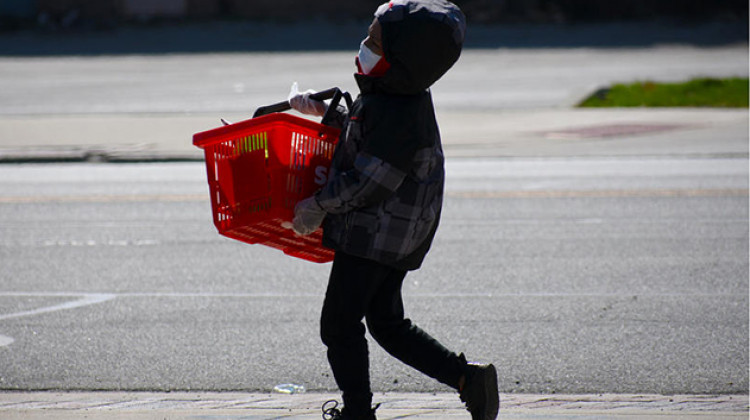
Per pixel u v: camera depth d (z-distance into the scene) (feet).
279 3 567.59
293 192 49.11
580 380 70.33
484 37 480.23
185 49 451.94
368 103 45.78
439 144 48.67
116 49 456.04
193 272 103.71
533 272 102.42
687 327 82.53
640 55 396.16
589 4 558.56
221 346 78.79
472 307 89.61
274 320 86.02
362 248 47.26
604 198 146.51
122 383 70.33
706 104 257.96
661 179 163.43
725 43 440.86
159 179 170.91
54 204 146.92
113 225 130.21
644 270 102.68
